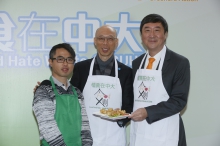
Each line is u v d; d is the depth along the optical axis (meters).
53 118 1.95
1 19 2.87
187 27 2.92
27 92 2.92
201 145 2.96
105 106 2.40
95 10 2.90
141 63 2.40
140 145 2.29
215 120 2.96
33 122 2.93
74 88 2.21
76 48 2.92
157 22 2.25
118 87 2.42
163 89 2.24
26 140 2.93
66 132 1.99
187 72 2.26
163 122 2.24
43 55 2.91
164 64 2.27
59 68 2.09
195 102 2.96
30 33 2.89
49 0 2.88
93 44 2.92
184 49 2.93
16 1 2.87
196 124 2.97
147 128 2.28
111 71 2.47
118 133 2.44
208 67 2.94
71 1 2.89
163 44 2.32
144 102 2.29
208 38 2.93
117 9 2.91
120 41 2.93
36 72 2.92
